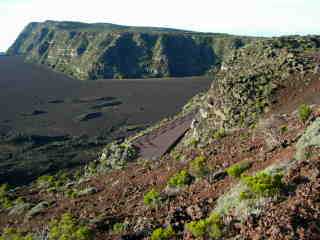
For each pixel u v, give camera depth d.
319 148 21.09
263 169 23.30
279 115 37.16
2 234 39.88
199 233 17.95
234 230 17.16
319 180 17.70
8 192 69.31
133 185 38.75
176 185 29.28
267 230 15.79
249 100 58.94
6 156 129.00
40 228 35.91
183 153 43.66
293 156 22.25
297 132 28.66
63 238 26.41
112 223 26.31
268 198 17.83
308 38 87.00
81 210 36.84
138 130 166.62
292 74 61.50
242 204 18.31
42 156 128.62
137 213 26.75
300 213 15.92
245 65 75.19
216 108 62.78
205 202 22.69
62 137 157.00
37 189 66.06
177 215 22.67
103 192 41.62
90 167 82.00
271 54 73.38
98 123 180.75
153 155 68.94
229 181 24.83
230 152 32.91
